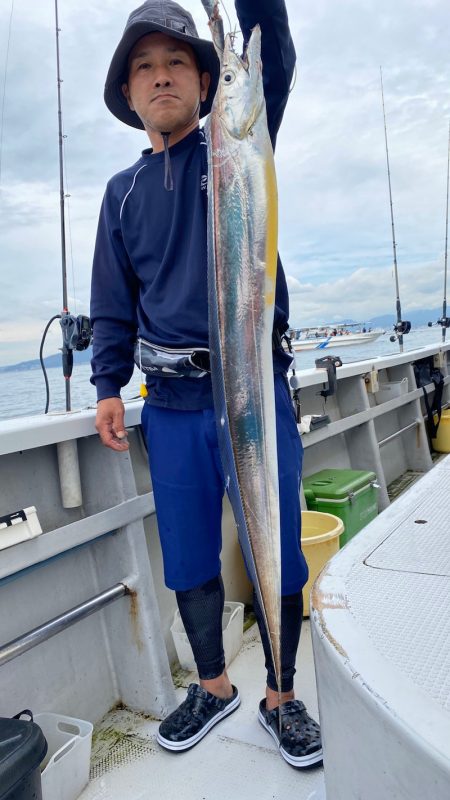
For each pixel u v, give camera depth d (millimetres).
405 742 540
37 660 1604
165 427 1521
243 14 1327
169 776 1446
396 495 3709
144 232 1518
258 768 1432
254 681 1799
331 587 778
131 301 1646
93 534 1620
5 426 1529
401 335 4527
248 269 1119
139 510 1765
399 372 4355
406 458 4328
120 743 1604
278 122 1407
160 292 1498
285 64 1362
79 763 1414
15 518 1427
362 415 3365
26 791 1058
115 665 1793
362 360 3855
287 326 1540
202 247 1436
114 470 1747
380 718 568
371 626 682
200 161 1473
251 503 1138
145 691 1730
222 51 1149
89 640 1753
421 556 846
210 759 1482
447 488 1134
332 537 2156
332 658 647
